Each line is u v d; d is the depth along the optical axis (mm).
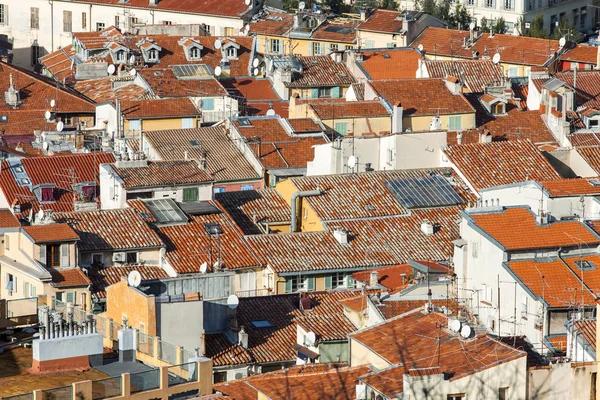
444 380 176250
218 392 184000
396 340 191250
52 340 183000
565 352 199250
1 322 194875
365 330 196000
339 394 181750
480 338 187625
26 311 199250
